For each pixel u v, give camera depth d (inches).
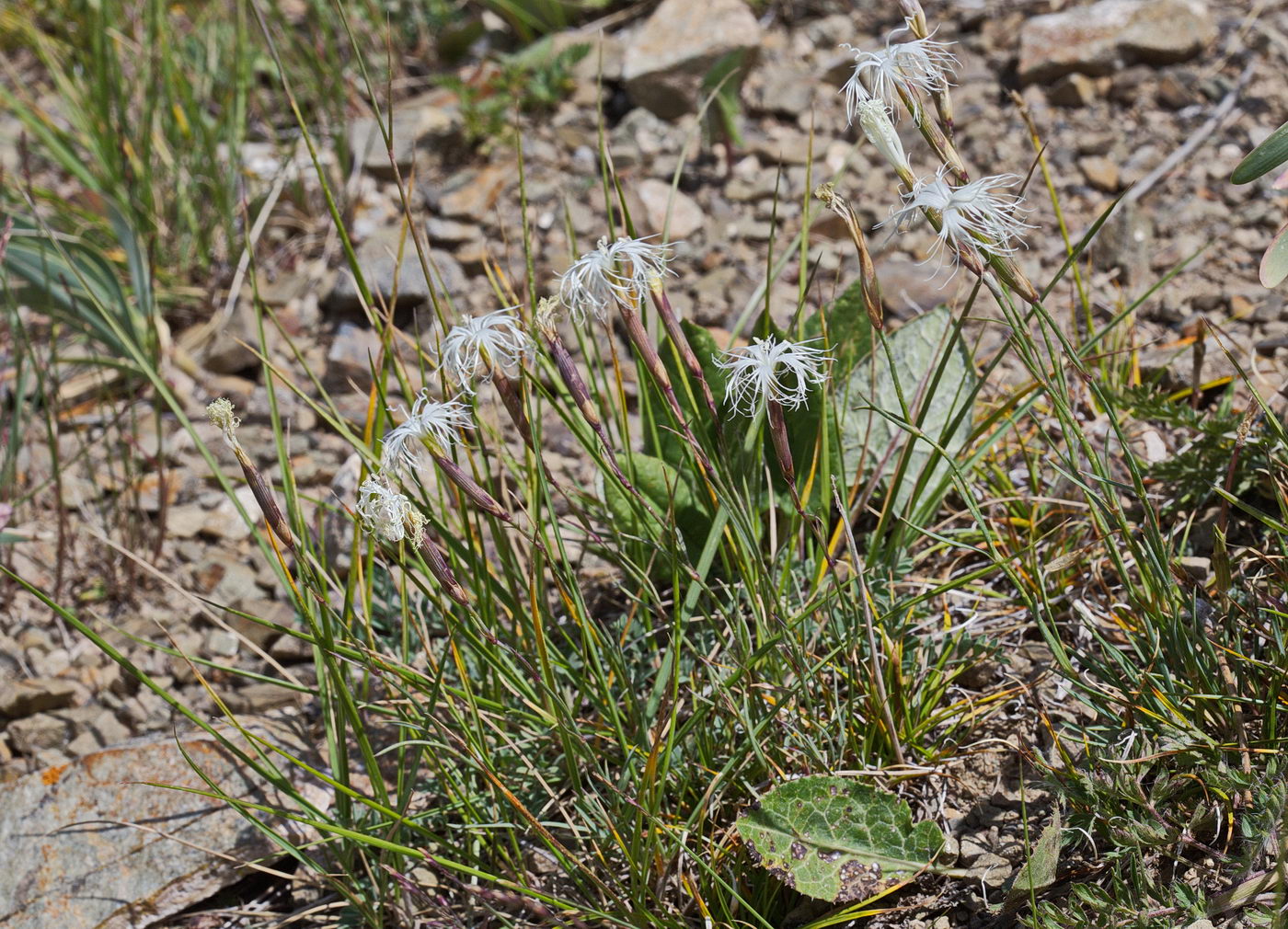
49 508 41.0
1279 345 38.4
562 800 34.1
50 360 40.8
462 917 33.2
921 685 33.9
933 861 32.0
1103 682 33.5
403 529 30.3
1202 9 48.8
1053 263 42.1
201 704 37.4
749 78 53.2
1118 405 35.9
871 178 48.1
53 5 62.2
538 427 33.5
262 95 58.2
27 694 37.4
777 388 30.2
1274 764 30.6
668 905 32.3
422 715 32.4
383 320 36.5
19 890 34.8
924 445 36.8
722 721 33.5
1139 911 30.3
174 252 49.4
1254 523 35.0
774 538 33.4
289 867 35.0
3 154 55.6
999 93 50.2
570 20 58.6
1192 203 42.9
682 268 46.0
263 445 42.0
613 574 37.0
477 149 52.5
